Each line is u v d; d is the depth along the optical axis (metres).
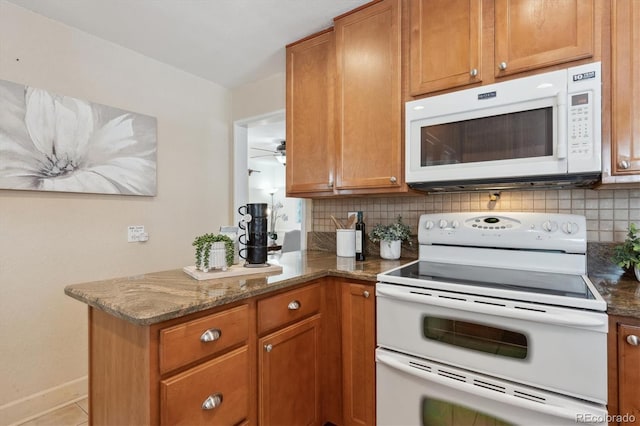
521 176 1.36
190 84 2.72
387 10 1.72
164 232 2.54
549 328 1.06
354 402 1.53
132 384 0.97
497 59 1.41
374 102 1.76
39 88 1.88
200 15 1.89
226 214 3.02
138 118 2.35
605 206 1.48
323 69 2.01
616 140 1.19
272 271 1.52
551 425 1.06
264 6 1.81
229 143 3.04
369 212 2.20
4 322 1.77
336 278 1.60
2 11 1.75
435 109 1.54
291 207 8.55
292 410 1.41
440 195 1.92
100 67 2.15
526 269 1.51
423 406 1.31
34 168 1.84
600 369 1.00
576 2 1.26
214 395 1.08
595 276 1.41
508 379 1.13
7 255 1.78
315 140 2.02
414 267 1.63
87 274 2.10
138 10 1.84
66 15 1.89
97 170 2.12
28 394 1.84
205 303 1.04
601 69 1.21
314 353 1.55
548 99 1.29
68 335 2.00
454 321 1.24
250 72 2.70
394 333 1.39
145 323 0.88
